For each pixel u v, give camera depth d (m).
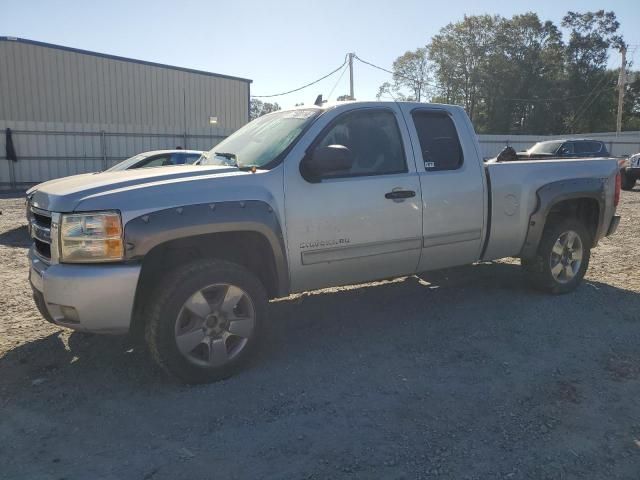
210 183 3.91
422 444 3.12
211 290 3.90
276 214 4.10
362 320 5.21
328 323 5.14
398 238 4.68
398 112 4.86
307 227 4.25
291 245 4.20
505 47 61.25
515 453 3.03
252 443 3.14
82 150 23.08
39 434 3.26
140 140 24.25
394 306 5.61
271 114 5.22
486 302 5.68
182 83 28.62
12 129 21.66
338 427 3.30
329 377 3.98
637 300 5.72
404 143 4.81
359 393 3.73
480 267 7.09
